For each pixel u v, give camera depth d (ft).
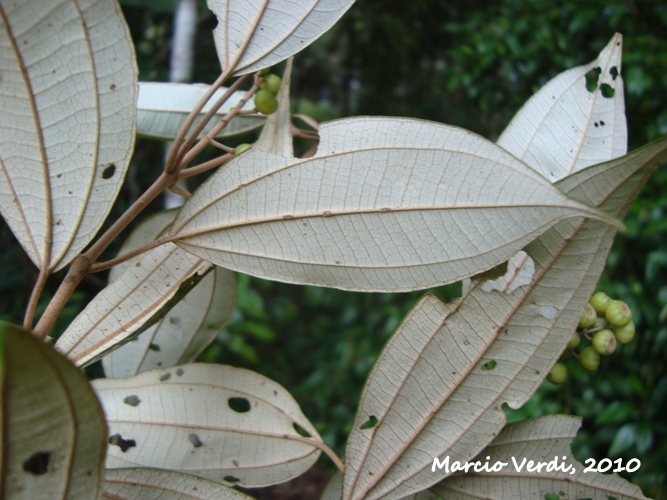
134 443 1.23
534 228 0.99
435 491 1.18
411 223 1.03
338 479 1.23
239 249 1.08
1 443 0.86
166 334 1.37
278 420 1.25
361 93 6.89
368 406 1.12
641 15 4.21
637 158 1.01
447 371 1.11
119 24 0.99
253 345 6.21
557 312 1.09
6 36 0.96
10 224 1.05
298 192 1.05
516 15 4.70
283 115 1.24
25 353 0.82
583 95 1.23
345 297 5.75
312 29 1.14
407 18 5.95
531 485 1.16
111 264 1.07
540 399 3.60
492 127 5.40
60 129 1.02
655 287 3.69
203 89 1.41
